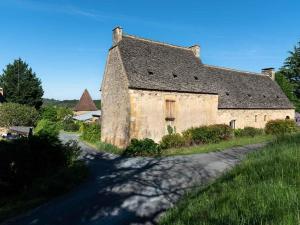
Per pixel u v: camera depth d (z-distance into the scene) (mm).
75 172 12477
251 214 4469
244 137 25969
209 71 29859
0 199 10609
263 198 4941
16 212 9016
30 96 49844
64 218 8312
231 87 30219
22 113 36750
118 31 22969
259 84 34938
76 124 48906
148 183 11555
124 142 21109
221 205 5246
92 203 9477
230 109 27516
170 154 18375
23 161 11633
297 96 46281
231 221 4391
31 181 11766
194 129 22641
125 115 21078
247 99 30281
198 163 14805
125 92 21078
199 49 28344
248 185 6004
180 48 27453
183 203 6828
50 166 12906
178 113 22906
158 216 7934
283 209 4250
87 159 17922
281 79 44938
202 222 4715
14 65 49656
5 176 11148
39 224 7957
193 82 24609
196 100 24203
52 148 13250
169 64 24469
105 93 24750
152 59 23625
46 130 13547
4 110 36000
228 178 7766
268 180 5820
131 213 8367
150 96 21297
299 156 7621
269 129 28281
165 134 21984
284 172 6246
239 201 5109
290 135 14633
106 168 15016
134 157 18109
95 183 12016
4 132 35250
